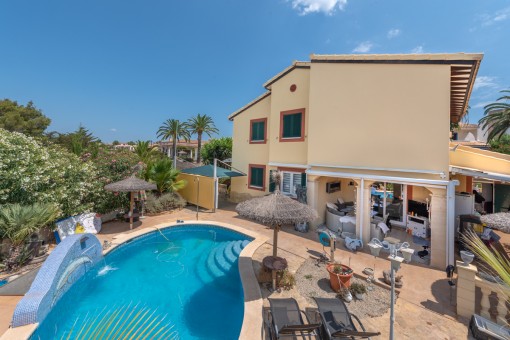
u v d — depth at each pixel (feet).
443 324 23.43
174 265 38.65
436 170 37.76
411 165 39.63
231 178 79.10
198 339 23.24
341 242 44.06
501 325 22.03
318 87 48.06
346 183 61.05
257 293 27.76
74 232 42.91
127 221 55.67
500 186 56.70
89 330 24.50
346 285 28.09
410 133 39.78
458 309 24.66
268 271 31.55
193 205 75.00
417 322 23.68
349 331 19.22
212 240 49.21
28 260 33.40
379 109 42.27
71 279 30.60
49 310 25.29
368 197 42.68
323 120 47.55
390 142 41.34
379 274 32.58
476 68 37.78
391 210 53.36
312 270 33.86
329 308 22.74
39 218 33.96
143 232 47.83
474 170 36.78
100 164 56.80
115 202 56.54
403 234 47.70
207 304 28.78
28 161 36.88
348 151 44.96
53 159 43.19
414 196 56.65
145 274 35.88
